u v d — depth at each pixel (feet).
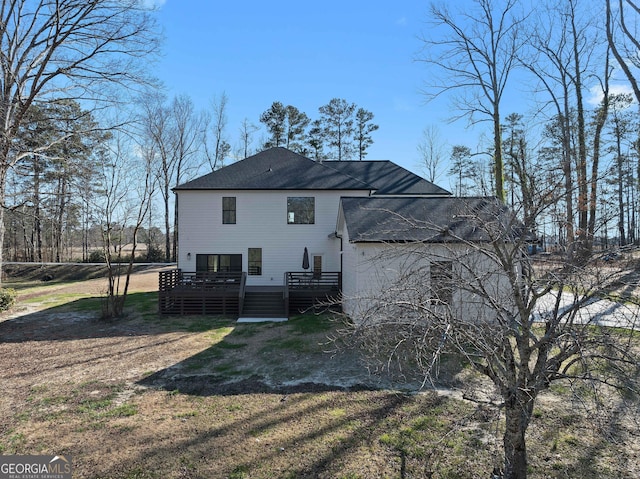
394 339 15.96
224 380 29.53
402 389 26.84
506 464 15.05
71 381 29.60
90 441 20.18
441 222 43.04
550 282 13.82
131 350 38.34
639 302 13.51
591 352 15.03
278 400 25.40
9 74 53.26
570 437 20.01
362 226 44.93
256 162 75.66
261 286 67.56
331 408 23.93
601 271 13.66
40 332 46.39
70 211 117.91
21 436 20.80
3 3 52.75
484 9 68.95
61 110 60.18
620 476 16.74
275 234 68.95
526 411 14.87
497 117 69.72
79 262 136.36
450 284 15.75
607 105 66.80
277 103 153.48
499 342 14.75
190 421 22.44
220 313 57.62
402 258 40.70
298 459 18.28
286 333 44.73
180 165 136.87
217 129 147.33
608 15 58.75
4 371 32.12
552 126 68.08
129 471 17.42
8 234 142.82
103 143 66.90
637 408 22.67
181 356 36.09
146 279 104.22
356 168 85.20
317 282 64.13
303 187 68.54
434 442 19.65
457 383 27.55
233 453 18.86
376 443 19.65
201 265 68.59
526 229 14.71
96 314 57.41
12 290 61.00
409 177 80.84
